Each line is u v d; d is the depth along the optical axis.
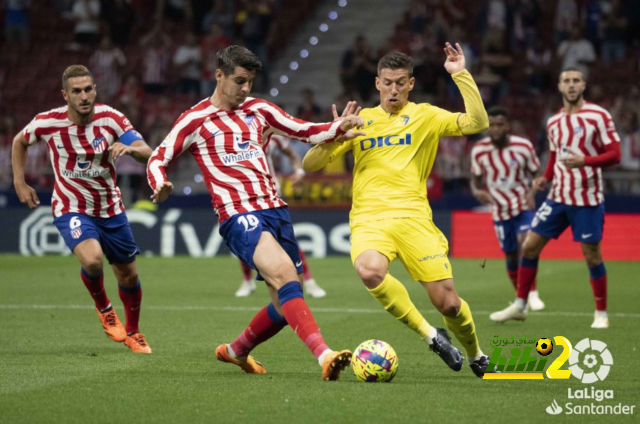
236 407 16.11
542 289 37.38
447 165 55.59
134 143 21.86
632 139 54.41
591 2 64.12
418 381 18.61
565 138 27.55
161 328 26.84
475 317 29.41
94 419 15.32
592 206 27.11
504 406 16.25
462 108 60.75
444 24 64.31
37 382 18.44
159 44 69.44
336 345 23.59
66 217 22.38
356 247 19.06
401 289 18.80
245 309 31.31
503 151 32.34
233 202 18.81
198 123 19.00
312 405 16.25
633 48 63.50
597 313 27.31
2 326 26.98
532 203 32.66
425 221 19.19
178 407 16.12
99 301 22.84
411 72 19.78
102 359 21.36
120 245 22.67
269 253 18.30
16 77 69.38
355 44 62.69
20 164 22.64
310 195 53.28
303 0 74.06
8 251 53.75
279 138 34.94
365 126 19.75
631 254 49.44
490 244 50.72
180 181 62.88
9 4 71.44
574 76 27.28
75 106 21.44
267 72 65.69
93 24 69.75
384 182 19.44
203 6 68.31
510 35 64.31
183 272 44.19
